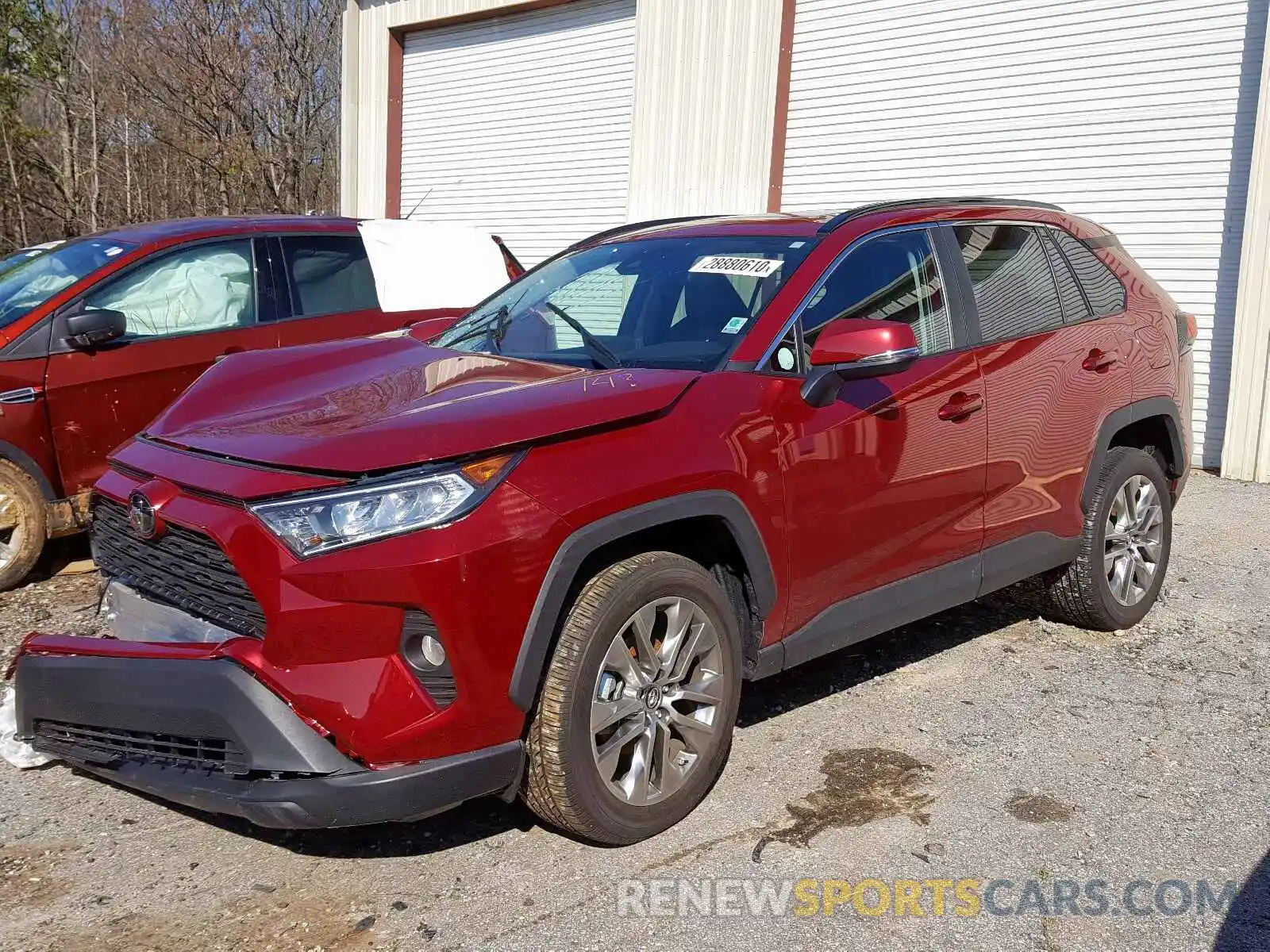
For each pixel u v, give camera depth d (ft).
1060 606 15.44
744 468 10.19
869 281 12.26
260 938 8.69
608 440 9.48
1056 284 14.64
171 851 10.00
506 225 49.37
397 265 21.66
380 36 53.16
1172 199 28.32
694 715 10.31
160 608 9.93
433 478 8.58
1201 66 27.48
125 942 8.63
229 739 8.54
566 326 12.57
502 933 8.73
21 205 106.73
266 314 19.62
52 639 9.62
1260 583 18.06
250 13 105.70
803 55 36.24
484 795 9.05
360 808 8.39
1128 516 15.43
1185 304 28.22
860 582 11.66
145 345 17.98
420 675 8.59
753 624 10.82
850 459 11.19
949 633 15.67
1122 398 14.87
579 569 9.28
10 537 16.76
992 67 31.58
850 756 11.80
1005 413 13.05
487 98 49.32
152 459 10.09
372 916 8.96
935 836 10.19
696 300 12.14
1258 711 13.06
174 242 18.86
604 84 44.04
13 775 11.46
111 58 108.37
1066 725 12.62
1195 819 10.53
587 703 9.20
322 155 113.91
